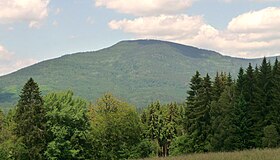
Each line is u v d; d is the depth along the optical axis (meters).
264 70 64.81
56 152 56.28
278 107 61.38
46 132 57.16
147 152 72.06
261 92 63.44
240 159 29.69
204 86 70.50
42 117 58.06
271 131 57.94
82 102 61.31
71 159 57.94
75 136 58.34
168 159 37.78
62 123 58.47
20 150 56.81
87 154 60.50
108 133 68.12
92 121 67.75
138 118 72.94
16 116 59.94
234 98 65.75
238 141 62.91
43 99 60.03
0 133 60.44
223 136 64.25
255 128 62.66
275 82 62.62
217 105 67.81
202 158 33.44
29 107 59.22
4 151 57.03
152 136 105.94
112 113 69.50
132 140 71.06
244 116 63.44
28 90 60.62
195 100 70.69
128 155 68.81
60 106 59.25
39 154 56.19
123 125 69.19
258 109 63.25
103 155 66.50
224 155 33.91
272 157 28.48
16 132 58.84
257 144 61.88
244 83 66.00
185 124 71.81
